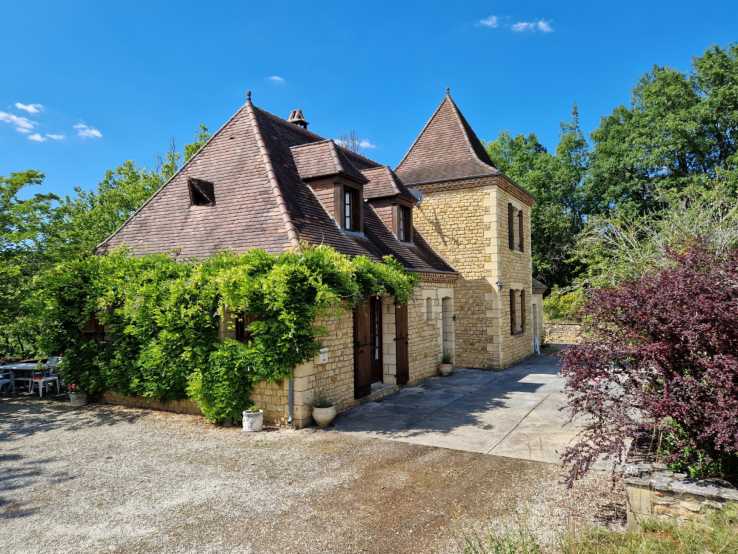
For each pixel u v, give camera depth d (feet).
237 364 27.43
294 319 26.50
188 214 37.52
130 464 21.84
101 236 66.80
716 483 13.89
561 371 16.89
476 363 51.44
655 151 85.92
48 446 24.75
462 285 52.29
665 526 12.62
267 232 32.14
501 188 52.90
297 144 44.62
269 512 16.70
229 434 26.61
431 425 28.32
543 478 19.66
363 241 38.81
